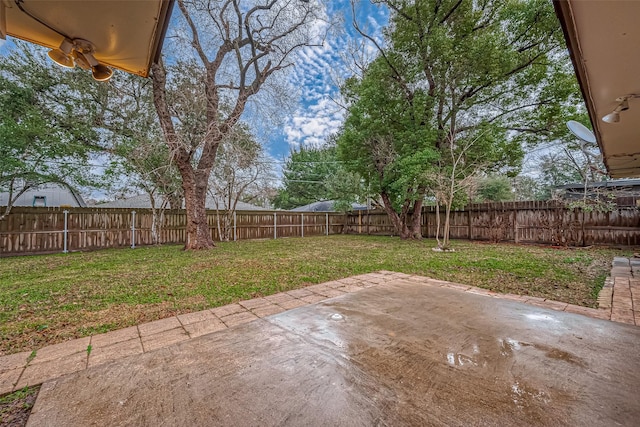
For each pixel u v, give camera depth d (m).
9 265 5.43
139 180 8.90
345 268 4.98
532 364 1.70
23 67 7.40
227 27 7.50
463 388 1.47
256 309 2.87
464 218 10.37
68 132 8.22
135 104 8.89
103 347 2.06
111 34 1.90
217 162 9.60
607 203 7.38
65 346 2.09
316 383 1.54
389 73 9.15
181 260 5.88
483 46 7.87
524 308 2.76
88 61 2.07
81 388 1.55
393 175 9.76
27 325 2.49
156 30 1.89
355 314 2.63
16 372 1.74
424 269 4.86
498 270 4.69
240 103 7.91
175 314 2.76
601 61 1.82
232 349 1.98
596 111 2.58
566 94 8.20
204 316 2.69
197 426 1.24
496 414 1.27
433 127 9.19
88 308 2.93
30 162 7.18
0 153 6.56
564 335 2.11
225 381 1.58
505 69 8.20
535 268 4.81
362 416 1.28
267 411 1.32
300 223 12.73
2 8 1.61
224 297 3.29
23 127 6.85
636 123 2.85
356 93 10.63
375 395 1.42
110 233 8.26
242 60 8.17
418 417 1.26
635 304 2.88
